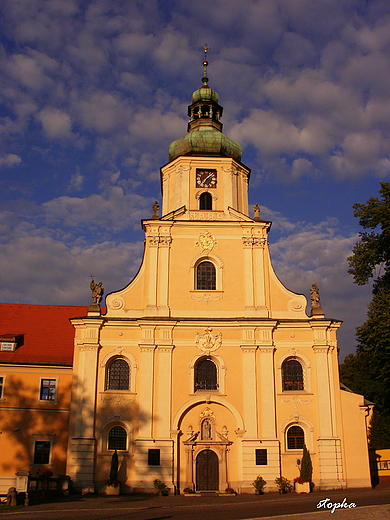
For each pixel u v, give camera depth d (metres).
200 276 45.84
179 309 44.34
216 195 48.47
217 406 42.38
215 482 40.66
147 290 44.62
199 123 54.09
